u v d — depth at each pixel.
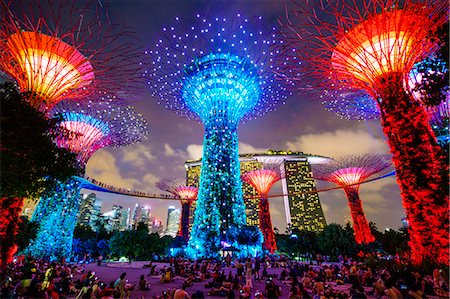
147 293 13.25
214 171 30.52
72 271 19.27
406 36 14.27
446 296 9.69
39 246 24.69
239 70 30.94
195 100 31.11
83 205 195.12
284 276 17.75
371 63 15.30
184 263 23.88
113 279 18.09
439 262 11.70
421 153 13.03
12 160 7.74
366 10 14.49
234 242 27.95
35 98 14.64
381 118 15.22
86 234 59.56
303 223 153.75
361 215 39.50
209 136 31.86
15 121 7.89
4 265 12.20
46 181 9.84
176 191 49.94
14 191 8.80
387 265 16.05
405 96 14.38
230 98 31.94
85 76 17.73
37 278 12.77
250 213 137.75
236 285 14.16
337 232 37.62
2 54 14.55
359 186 41.88
